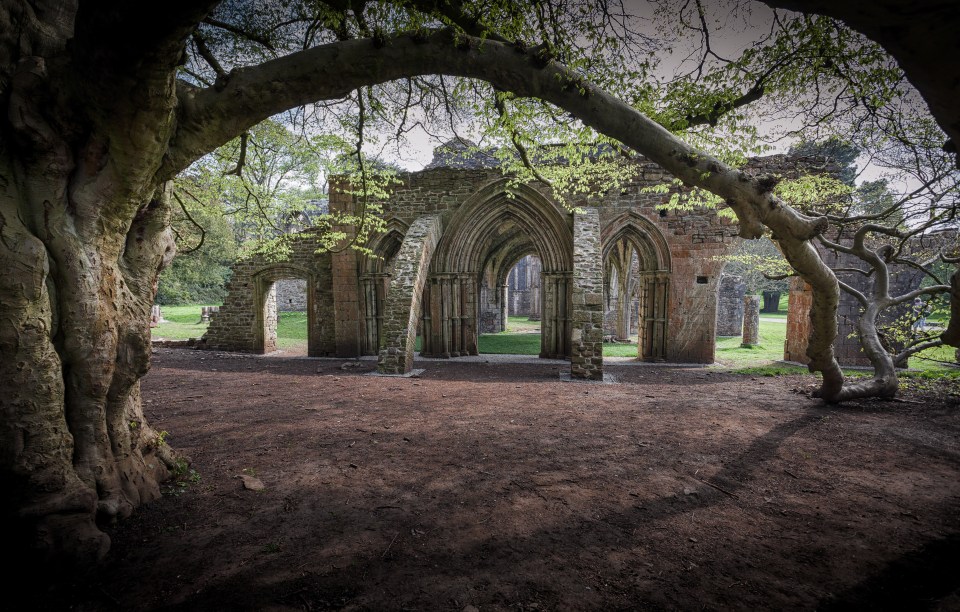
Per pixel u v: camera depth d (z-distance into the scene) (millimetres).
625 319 19328
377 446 4668
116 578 2340
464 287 13617
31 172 2426
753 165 12023
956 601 2197
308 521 3045
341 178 13836
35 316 2381
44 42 2510
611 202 12672
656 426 5496
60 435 2480
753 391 7848
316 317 14422
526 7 3775
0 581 2256
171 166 2863
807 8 1382
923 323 12219
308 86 2994
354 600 2225
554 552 2719
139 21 1804
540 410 6285
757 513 3281
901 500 3516
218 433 5000
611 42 4363
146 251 3230
